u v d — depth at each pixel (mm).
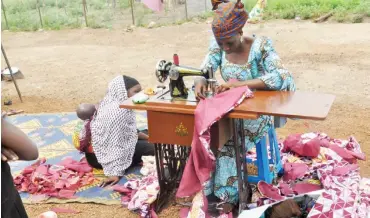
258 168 3939
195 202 3742
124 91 4609
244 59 3584
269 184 3887
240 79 3637
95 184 4590
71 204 4293
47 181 4543
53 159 5230
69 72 9812
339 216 3254
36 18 17016
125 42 12695
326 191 3482
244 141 3578
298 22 13375
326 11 13859
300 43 10938
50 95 8156
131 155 4668
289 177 4262
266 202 3715
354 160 4488
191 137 3432
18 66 10680
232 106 3098
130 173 4754
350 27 12148
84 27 15289
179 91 3529
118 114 4516
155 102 3475
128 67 9930
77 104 7570
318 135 4891
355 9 13828
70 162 4973
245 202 3750
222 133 3281
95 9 18875
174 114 3418
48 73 9836
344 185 3662
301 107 3053
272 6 15117
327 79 8047
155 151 3883
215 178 3734
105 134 4547
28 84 8977
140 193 4078
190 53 10852
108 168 4570
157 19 15859
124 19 16172
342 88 7492
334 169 4082
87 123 4711
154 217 3916
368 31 11531
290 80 3477
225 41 3418
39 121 6484
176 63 3607
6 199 1804
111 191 4438
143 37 13125
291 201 3475
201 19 15109
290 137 4770
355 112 6363
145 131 5246
